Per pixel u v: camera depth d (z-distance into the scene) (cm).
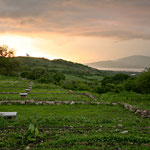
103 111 1550
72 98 2320
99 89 3969
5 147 662
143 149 652
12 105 1728
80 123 1066
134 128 961
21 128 898
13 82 4822
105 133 841
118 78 6391
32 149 647
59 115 1314
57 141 714
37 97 2253
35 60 18588
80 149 641
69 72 13425
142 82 3241
